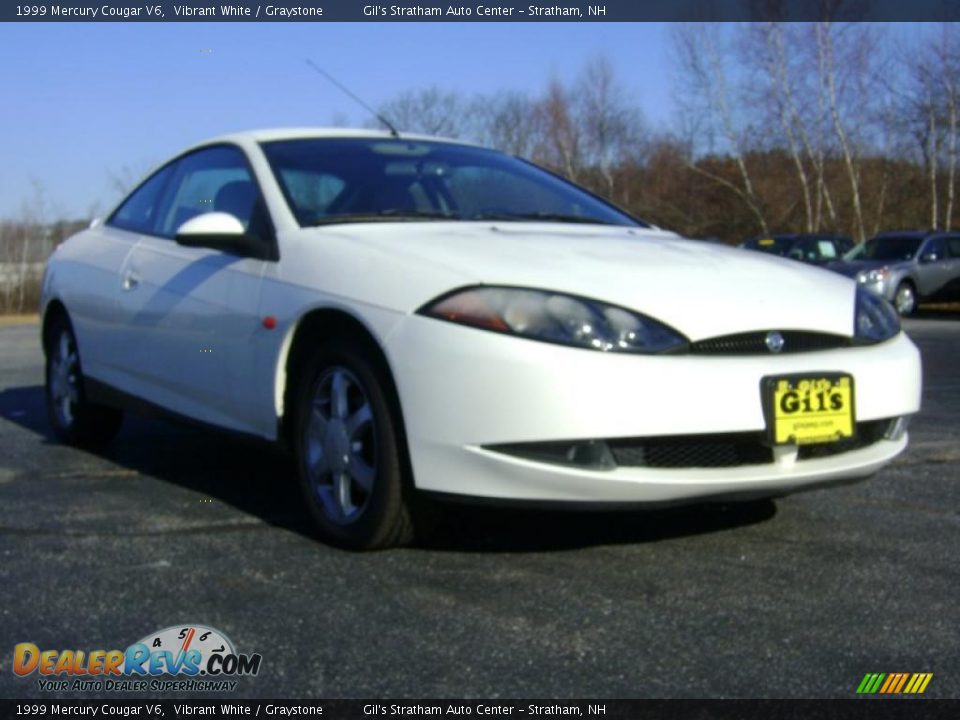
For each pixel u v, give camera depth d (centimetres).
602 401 294
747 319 317
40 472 462
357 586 308
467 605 293
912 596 303
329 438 347
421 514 329
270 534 362
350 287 336
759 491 319
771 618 285
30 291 2931
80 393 506
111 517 384
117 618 284
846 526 374
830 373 323
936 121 3047
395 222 384
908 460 484
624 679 247
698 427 302
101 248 495
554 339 298
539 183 456
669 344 304
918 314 1956
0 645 267
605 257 338
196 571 322
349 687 243
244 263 388
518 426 297
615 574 320
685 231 3481
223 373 393
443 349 306
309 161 416
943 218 3117
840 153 3212
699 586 310
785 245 2197
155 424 587
